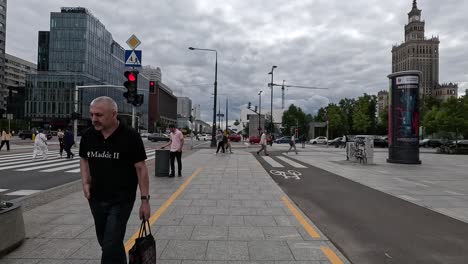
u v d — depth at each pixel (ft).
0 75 422.41
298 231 18.12
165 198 26.66
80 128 288.30
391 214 22.59
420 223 20.36
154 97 456.86
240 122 317.83
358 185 34.99
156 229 18.24
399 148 61.21
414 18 388.98
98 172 10.89
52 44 294.25
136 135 11.21
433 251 15.62
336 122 231.30
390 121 63.21
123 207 10.93
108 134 11.01
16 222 15.38
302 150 108.47
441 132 198.29
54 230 17.85
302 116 272.72
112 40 357.82
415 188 33.27
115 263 10.57
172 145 39.50
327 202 26.43
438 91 359.87
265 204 24.71
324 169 49.88
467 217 21.85
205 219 20.36
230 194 28.60
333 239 17.25
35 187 33.83
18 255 14.37
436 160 73.31
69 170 47.34
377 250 15.69
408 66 371.35
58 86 289.53
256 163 57.11
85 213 21.50
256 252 14.94
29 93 290.35
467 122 170.30
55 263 13.53
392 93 62.85
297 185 34.91
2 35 415.23
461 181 38.37
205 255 14.53
